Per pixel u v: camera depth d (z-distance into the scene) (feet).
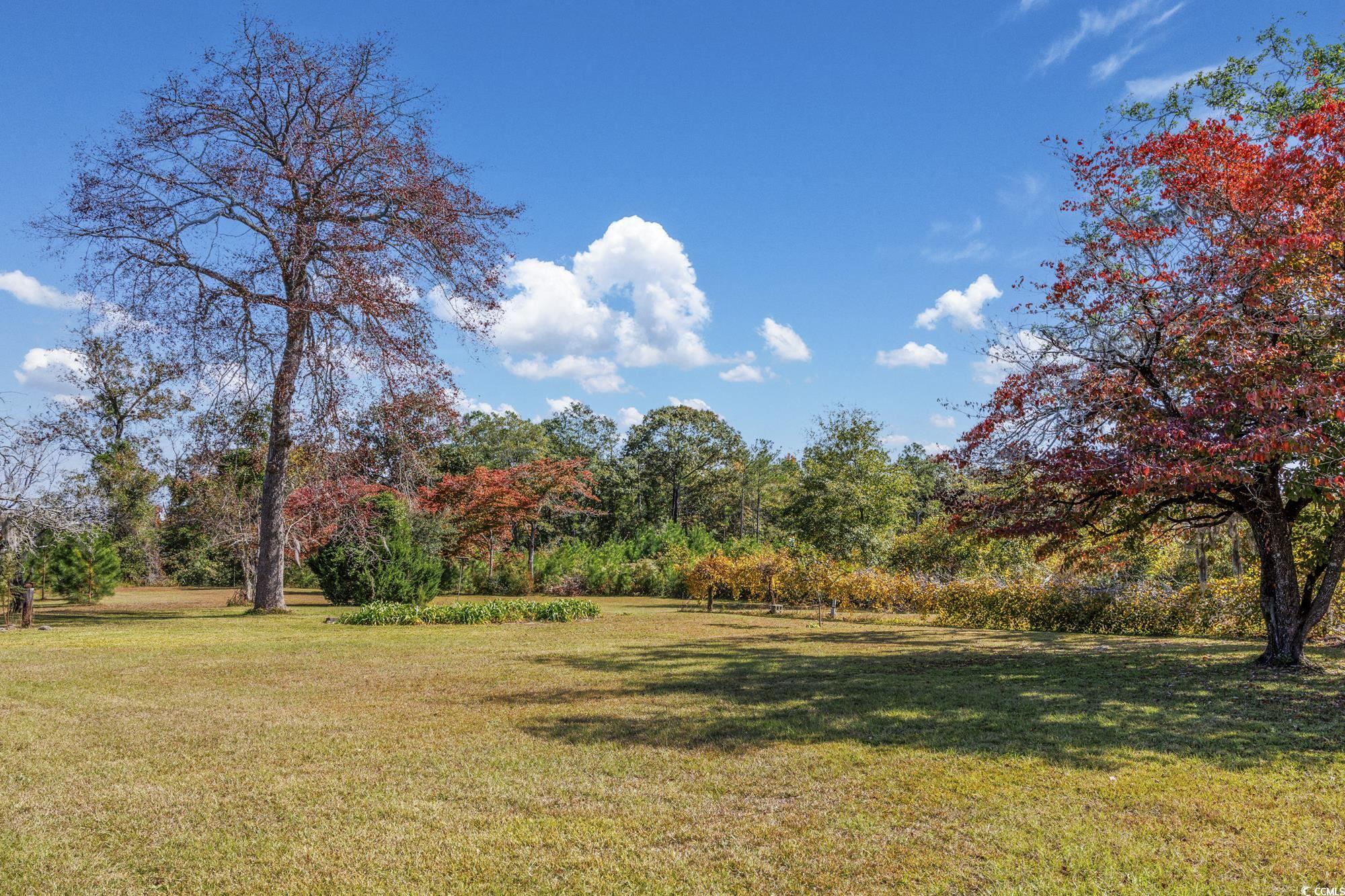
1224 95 51.55
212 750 20.39
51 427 62.49
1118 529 36.17
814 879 12.62
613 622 59.88
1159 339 30.17
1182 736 20.95
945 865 13.04
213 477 90.27
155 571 119.24
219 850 13.97
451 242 66.33
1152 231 31.68
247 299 61.46
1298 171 28.68
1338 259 28.71
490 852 13.82
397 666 35.22
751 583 78.64
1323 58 47.09
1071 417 31.09
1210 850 13.42
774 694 27.96
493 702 26.68
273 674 32.73
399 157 63.98
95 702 26.53
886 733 21.75
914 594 68.74
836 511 89.15
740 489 201.98
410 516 81.25
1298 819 14.73
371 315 63.21
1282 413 25.99
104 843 14.32
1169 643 43.88
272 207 60.64
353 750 20.35
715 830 14.67
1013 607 57.31
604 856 13.62
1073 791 16.48
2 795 16.90
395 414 66.33
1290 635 32.30
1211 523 36.01
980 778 17.42
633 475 192.34
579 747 20.48
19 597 53.52
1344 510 28.94
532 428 180.34
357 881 12.71
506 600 69.46
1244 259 28.48
